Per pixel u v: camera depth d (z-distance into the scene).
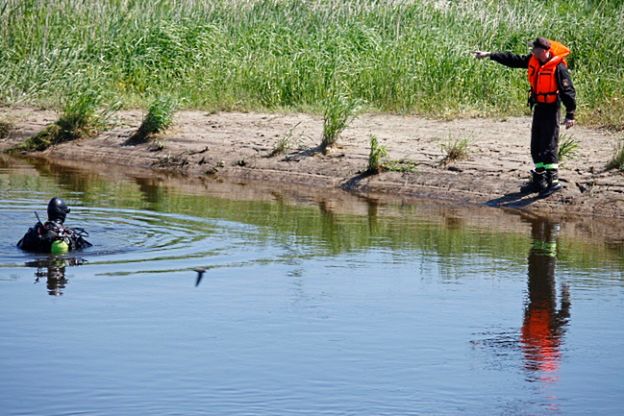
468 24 40.12
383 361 14.13
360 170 28.83
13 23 40.81
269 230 22.27
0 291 17.16
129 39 40.56
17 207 24.22
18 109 37.72
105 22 41.44
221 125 33.84
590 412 12.49
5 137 35.53
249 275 18.41
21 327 15.37
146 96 38.28
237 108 36.00
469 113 33.75
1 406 12.47
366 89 35.53
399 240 21.50
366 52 38.19
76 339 14.86
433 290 17.62
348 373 13.63
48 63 39.22
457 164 28.00
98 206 24.62
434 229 22.73
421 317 16.14
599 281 18.31
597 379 13.59
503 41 37.81
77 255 19.66
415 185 27.56
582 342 15.05
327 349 14.58
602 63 35.78
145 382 13.26
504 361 14.21
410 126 32.38
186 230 22.09
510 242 21.44
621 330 15.61
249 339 14.96
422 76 35.34
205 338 14.98
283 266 19.12
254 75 37.25
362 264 19.34
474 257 20.03
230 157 31.14
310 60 37.06
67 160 33.34
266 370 13.73
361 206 25.62
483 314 16.33
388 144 30.20
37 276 18.11
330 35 39.31
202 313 16.16
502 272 18.89
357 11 42.44
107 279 17.97
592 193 25.28
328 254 20.11
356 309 16.50
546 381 13.52
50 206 20.11
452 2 43.06
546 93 24.86
